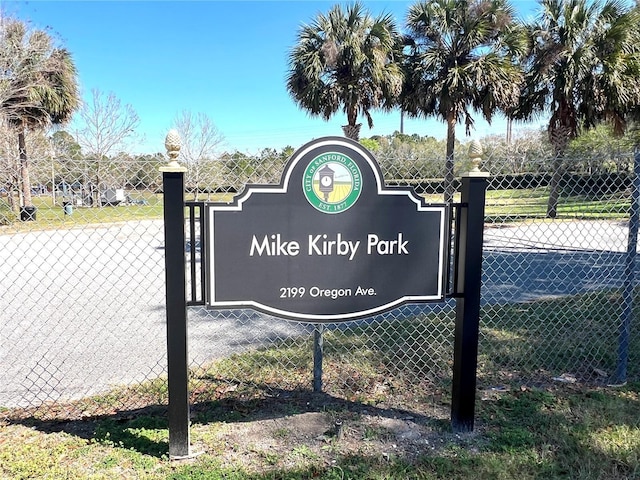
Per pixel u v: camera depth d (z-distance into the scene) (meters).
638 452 2.17
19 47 15.26
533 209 8.77
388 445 2.29
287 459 2.15
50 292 5.83
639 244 9.55
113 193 4.70
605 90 12.16
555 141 13.48
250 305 2.24
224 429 2.44
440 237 2.38
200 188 3.03
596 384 3.00
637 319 4.29
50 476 1.97
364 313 2.35
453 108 13.05
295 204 2.25
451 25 12.60
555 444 2.27
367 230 2.32
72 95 17.61
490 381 3.04
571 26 12.12
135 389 2.91
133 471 2.03
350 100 12.77
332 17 12.55
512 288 6.00
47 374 3.16
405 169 3.34
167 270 2.08
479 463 2.11
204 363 3.39
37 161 2.96
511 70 12.53
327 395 2.86
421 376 3.14
